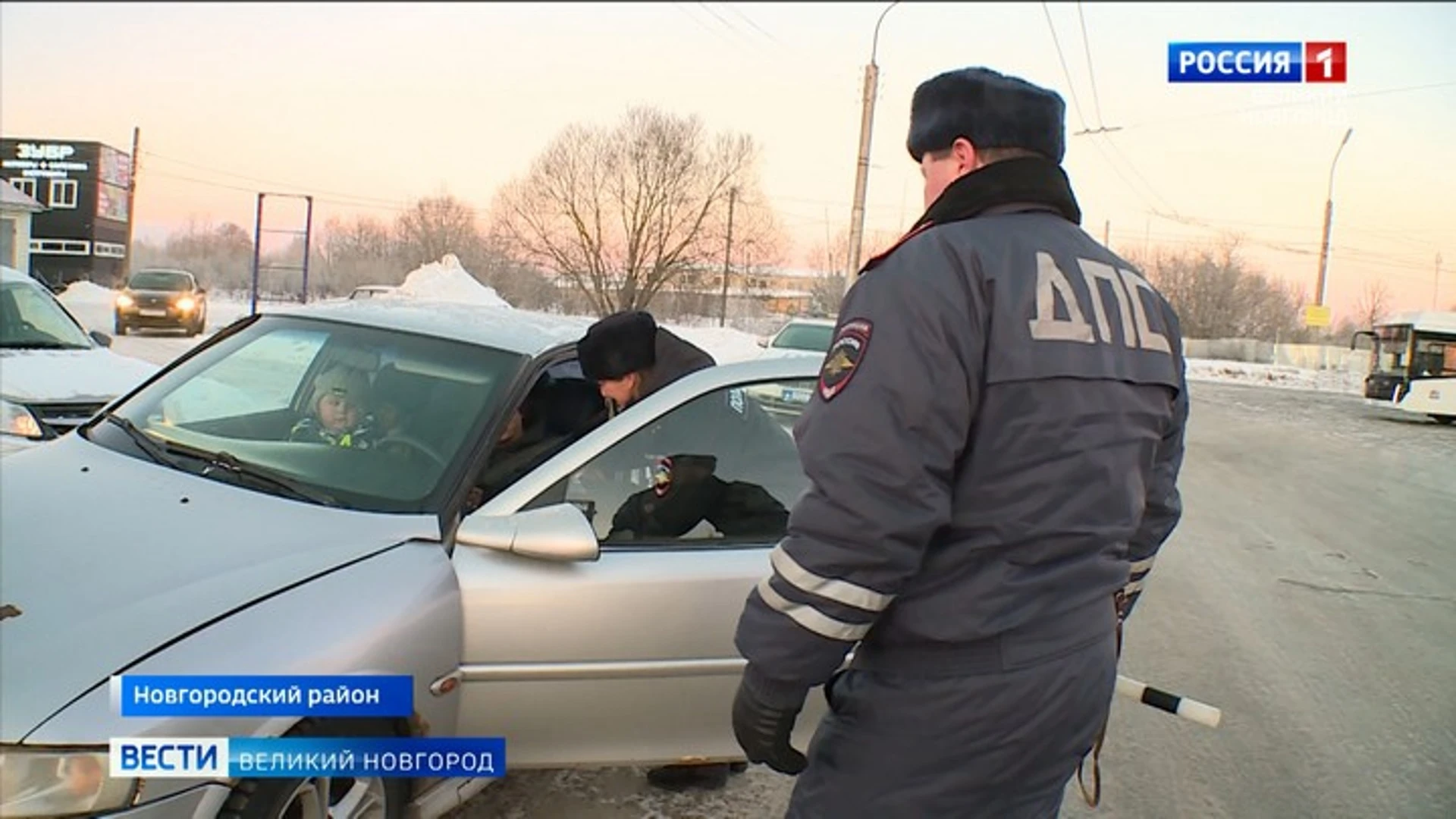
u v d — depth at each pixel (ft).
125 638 7.45
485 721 9.23
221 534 8.91
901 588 5.61
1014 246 5.90
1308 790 12.98
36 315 24.04
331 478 10.09
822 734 6.40
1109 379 5.85
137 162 147.02
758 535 10.43
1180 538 28.76
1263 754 14.01
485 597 9.07
